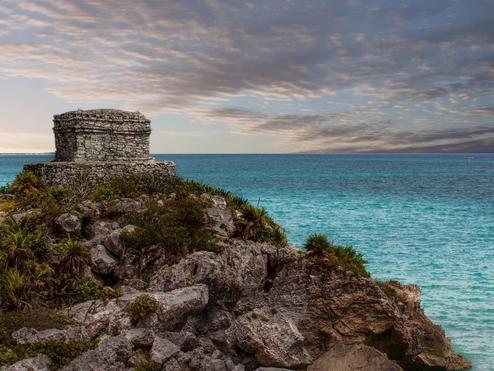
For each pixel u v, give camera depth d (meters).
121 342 29.52
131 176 55.81
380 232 93.75
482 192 174.12
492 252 77.31
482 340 45.22
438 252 77.19
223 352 35.44
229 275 40.19
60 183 54.44
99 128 57.00
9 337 30.41
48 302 36.25
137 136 59.62
